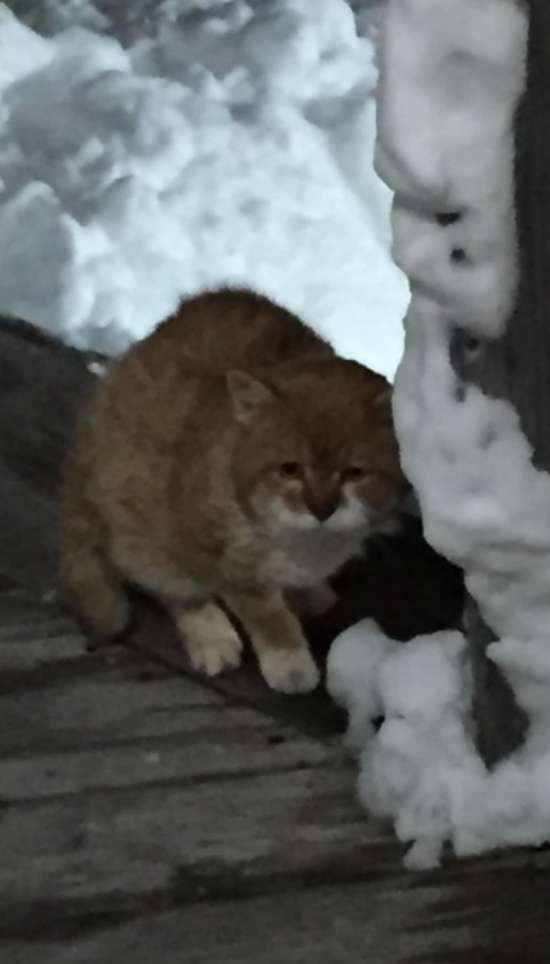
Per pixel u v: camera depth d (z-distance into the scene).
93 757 1.91
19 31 3.61
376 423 1.88
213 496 1.91
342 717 1.95
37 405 2.52
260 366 2.02
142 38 3.80
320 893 1.71
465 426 1.45
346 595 2.13
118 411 2.05
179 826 1.80
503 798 1.68
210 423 1.95
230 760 1.89
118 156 3.24
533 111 1.29
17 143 3.36
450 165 1.32
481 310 1.39
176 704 1.99
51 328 2.81
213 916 1.69
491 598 1.55
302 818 1.80
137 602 2.16
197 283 2.98
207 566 1.98
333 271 3.11
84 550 2.08
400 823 1.74
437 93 1.30
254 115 3.47
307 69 3.68
